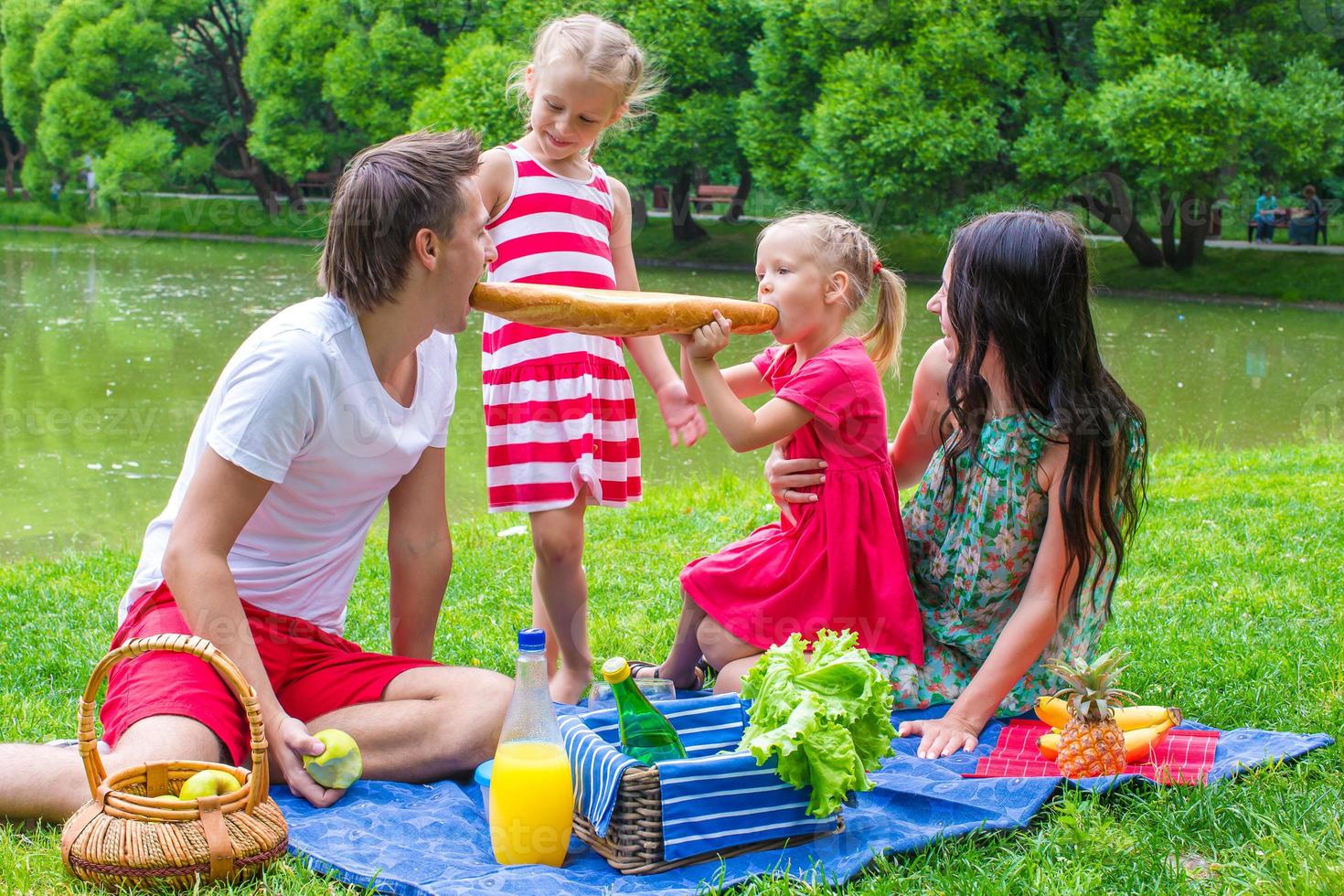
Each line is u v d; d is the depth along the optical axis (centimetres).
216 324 1589
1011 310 305
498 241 361
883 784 271
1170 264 2100
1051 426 304
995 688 308
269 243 2975
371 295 272
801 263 321
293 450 266
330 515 285
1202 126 1838
